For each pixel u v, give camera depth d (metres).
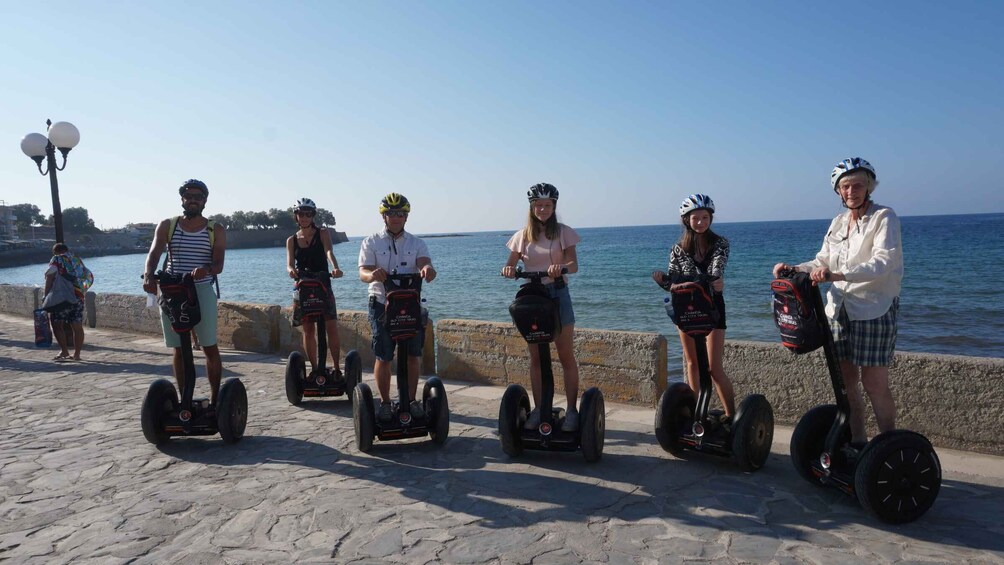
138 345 11.05
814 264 4.14
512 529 3.58
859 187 3.81
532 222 4.81
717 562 3.15
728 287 27.11
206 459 4.90
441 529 3.59
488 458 4.85
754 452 4.34
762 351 5.54
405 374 4.95
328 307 6.55
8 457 4.98
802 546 3.29
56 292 9.33
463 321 7.68
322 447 5.18
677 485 4.20
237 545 3.43
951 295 23.34
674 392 4.64
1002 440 4.56
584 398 4.61
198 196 5.20
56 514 3.88
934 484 3.55
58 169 11.70
